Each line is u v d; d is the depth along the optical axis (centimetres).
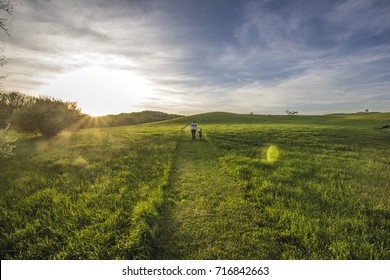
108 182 742
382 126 4022
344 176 838
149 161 1116
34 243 417
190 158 1257
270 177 809
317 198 620
